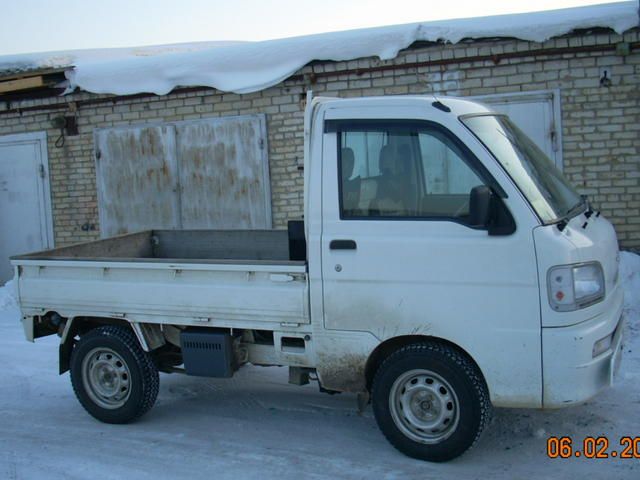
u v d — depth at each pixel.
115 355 5.74
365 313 4.80
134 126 10.84
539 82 8.96
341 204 4.86
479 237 4.53
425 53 9.23
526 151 5.12
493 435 5.20
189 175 10.64
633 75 8.68
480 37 8.88
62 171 11.44
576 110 8.91
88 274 5.73
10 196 11.80
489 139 4.71
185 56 10.27
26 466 5.07
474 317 4.54
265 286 5.08
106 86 10.62
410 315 4.69
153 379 5.72
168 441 5.42
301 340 5.16
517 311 4.45
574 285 4.38
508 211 4.47
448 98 4.98
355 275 4.79
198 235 7.17
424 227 4.66
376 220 4.77
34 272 5.95
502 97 9.09
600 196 8.97
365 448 5.12
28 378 7.25
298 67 9.62
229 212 10.51
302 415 5.86
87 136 11.19
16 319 9.94
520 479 4.53
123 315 5.59
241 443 5.32
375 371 5.06
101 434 5.63
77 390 5.89
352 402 6.11
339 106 4.94
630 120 8.76
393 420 4.83
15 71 10.96
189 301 5.32
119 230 11.17
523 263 4.41
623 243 8.95
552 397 4.43
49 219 11.63
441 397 4.69
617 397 5.76
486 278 4.50
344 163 4.88
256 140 10.20
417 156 4.75
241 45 10.17
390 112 4.83
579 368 4.37
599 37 8.62
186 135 10.58
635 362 6.52
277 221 10.30
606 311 4.67
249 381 6.78
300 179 10.09
